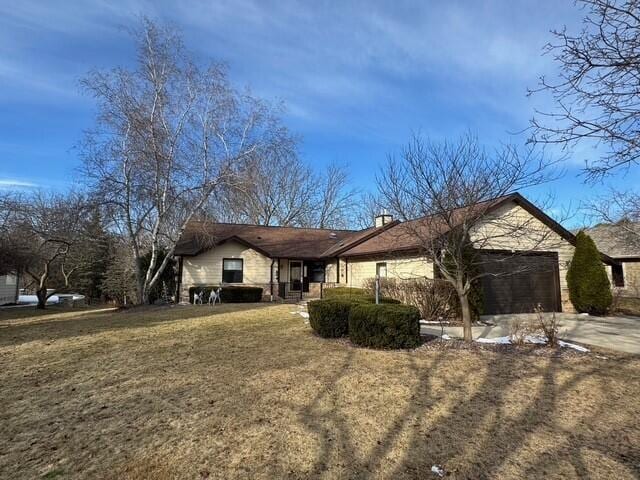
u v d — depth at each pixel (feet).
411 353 23.84
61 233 61.00
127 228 61.11
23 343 28.14
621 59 12.95
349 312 27.50
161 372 20.03
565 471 10.70
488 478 10.37
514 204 45.78
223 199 60.59
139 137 53.21
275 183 112.27
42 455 11.59
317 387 17.47
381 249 52.80
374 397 16.26
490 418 14.19
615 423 13.84
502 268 45.19
